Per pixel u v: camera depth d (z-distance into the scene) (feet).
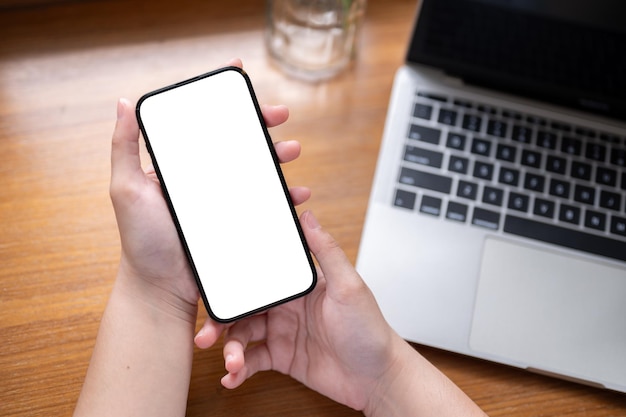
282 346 1.88
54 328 1.88
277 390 1.88
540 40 2.13
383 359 1.75
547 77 2.20
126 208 1.63
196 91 1.72
